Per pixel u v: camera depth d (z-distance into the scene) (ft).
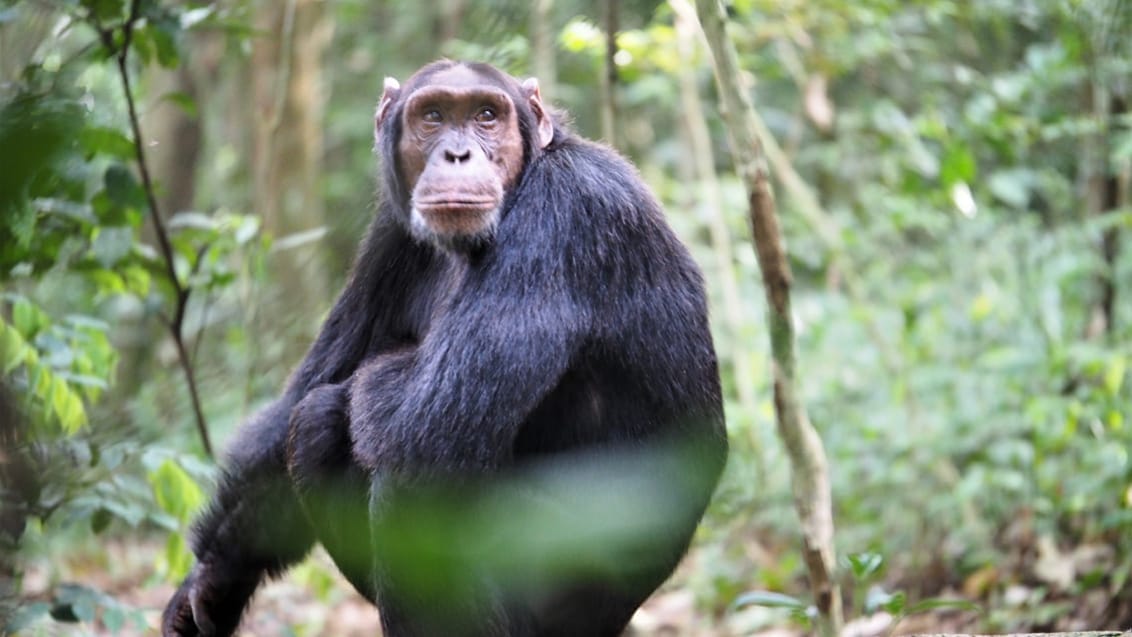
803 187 57.98
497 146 26.55
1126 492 39.11
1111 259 48.98
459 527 19.57
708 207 57.16
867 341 55.06
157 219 34.55
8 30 29.94
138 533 53.36
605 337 25.64
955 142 52.75
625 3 57.16
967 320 53.06
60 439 28.53
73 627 33.60
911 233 67.05
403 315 29.22
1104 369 45.11
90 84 44.14
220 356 55.31
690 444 26.45
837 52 54.80
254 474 28.02
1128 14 44.55
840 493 49.57
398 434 23.88
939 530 45.91
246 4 39.75
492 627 23.56
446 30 77.56
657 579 26.27
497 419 23.95
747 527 50.85
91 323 33.32
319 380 28.94
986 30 62.03
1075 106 55.36
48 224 32.19
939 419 49.29
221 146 90.63
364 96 91.15
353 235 51.19
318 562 46.62
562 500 24.07
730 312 54.70
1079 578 40.11
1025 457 43.37
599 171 26.30
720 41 23.29
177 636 28.40
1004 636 25.75
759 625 43.14
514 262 25.11
